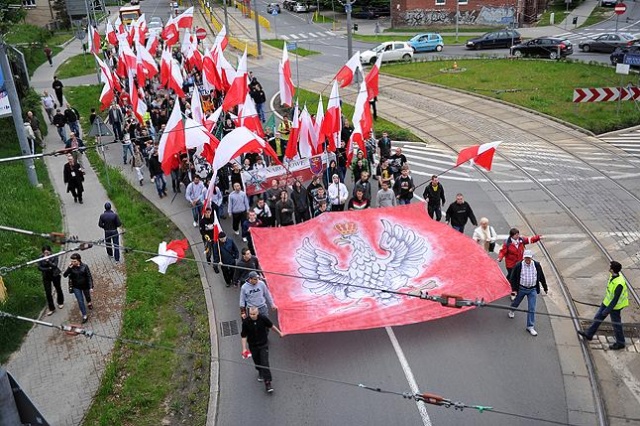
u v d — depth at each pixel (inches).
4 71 840.9
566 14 2368.4
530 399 452.4
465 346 514.9
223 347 531.2
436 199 690.2
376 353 512.7
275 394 472.7
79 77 1689.2
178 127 726.5
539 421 431.2
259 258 586.9
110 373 494.6
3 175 897.5
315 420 443.5
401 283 552.4
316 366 500.7
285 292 544.7
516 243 563.8
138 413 460.8
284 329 496.4
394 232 614.2
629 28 2028.8
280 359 511.5
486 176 889.5
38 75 1737.2
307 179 815.7
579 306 566.9
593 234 700.7
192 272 658.2
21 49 1788.9
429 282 551.8
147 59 1273.4
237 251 621.0
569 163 924.0
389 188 688.4
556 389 462.0
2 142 1050.7
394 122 1179.9
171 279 647.1
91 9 2384.4
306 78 1573.6
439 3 2274.9
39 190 864.3
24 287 615.5
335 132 789.2
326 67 1696.6
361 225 621.9
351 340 531.2
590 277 616.1
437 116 1197.7
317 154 823.1
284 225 683.4
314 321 506.3
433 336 530.0
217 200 746.8
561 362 491.2
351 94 1381.6
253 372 499.8
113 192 879.1
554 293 587.5
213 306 592.1
